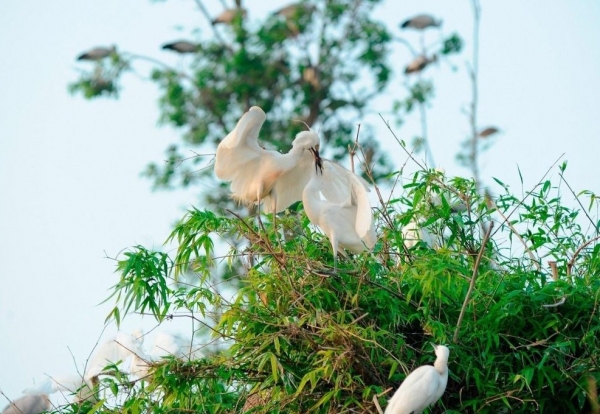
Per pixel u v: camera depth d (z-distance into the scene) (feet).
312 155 64.28
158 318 58.90
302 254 59.26
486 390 55.26
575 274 61.41
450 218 62.54
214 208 108.78
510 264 61.52
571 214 63.26
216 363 56.29
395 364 53.06
